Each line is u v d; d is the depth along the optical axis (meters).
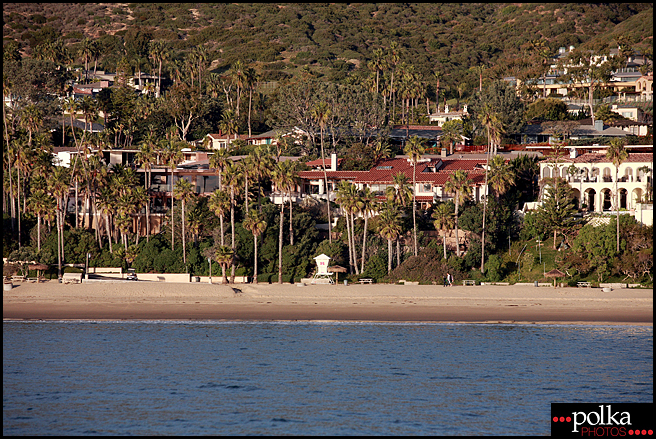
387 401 155.12
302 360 183.50
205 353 189.38
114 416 146.50
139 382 166.62
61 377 169.50
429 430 140.88
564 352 190.12
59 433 138.62
